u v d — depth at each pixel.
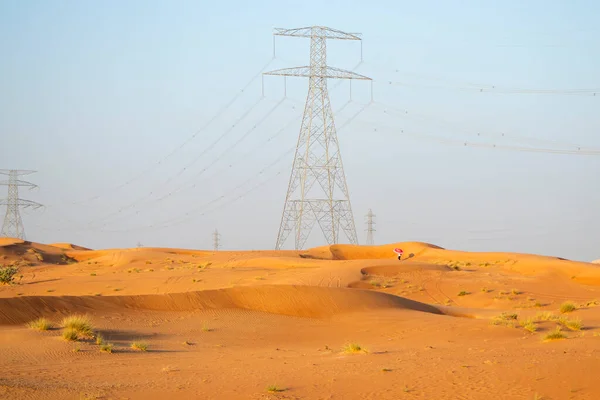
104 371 27.97
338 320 50.84
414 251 149.38
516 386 22.72
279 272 100.62
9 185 173.88
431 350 33.94
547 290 85.06
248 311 52.94
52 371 27.55
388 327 46.19
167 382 25.00
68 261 163.12
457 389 22.59
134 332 42.06
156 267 130.25
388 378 24.84
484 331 40.78
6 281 99.12
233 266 121.25
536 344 34.22
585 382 22.81
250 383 24.58
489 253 134.12
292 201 117.06
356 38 118.38
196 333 43.72
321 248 156.00
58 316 44.59
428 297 82.88
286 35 113.44
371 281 90.56
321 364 29.48
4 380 24.06
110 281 96.25
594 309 57.56
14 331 37.22
